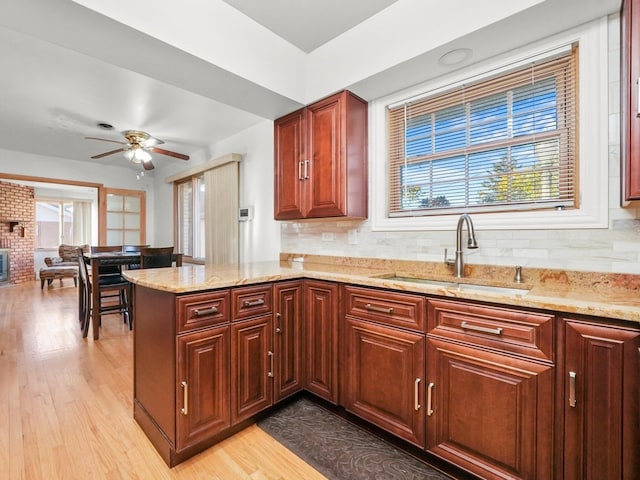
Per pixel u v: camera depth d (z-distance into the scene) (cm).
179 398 146
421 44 177
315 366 199
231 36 193
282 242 315
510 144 182
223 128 368
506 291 163
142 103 300
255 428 178
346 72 214
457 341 137
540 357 117
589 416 108
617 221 145
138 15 154
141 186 602
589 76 151
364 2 188
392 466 149
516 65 175
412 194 224
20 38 201
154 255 368
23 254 707
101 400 205
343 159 218
